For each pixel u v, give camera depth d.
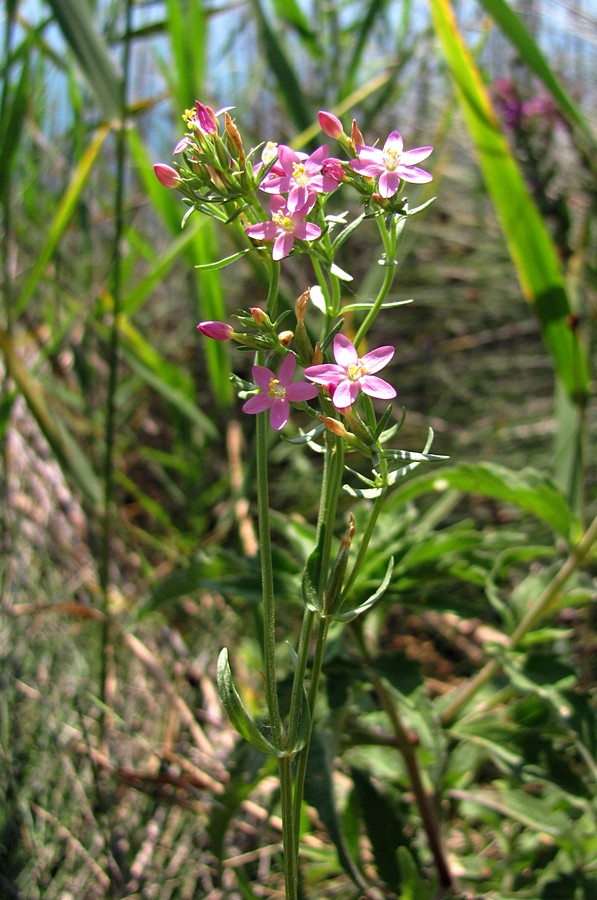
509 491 0.23
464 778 0.26
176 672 0.34
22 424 0.42
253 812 0.27
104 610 0.30
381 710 0.23
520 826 0.25
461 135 0.55
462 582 0.37
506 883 0.24
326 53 0.45
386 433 0.15
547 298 0.28
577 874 0.22
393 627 0.37
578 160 0.44
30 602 0.36
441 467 0.43
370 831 0.22
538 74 0.29
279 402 0.14
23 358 0.45
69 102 0.47
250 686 0.33
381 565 0.22
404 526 0.23
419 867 0.23
